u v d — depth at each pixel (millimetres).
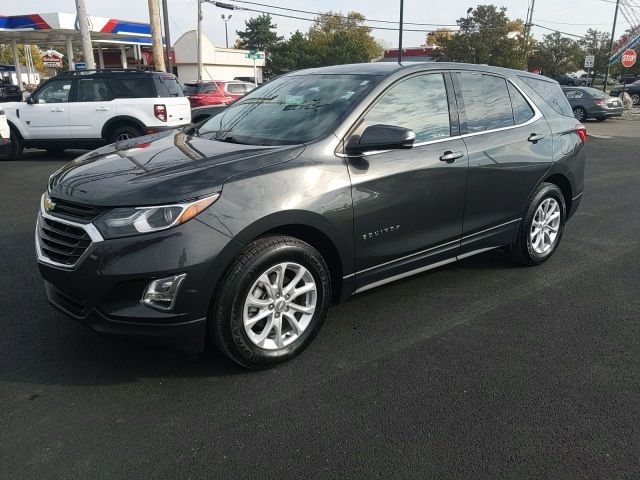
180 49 47594
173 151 3465
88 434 2660
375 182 3445
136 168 3172
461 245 4191
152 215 2744
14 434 2652
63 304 3100
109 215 2787
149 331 2826
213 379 3135
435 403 2924
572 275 4773
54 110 11172
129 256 2732
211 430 2697
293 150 3240
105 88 11195
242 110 4184
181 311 2809
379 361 3346
